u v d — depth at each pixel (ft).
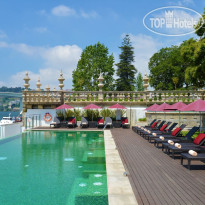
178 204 15.61
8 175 25.44
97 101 81.92
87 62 160.25
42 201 18.47
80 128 71.31
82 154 36.17
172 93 84.17
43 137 54.75
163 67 173.27
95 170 27.27
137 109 82.12
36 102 78.13
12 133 60.95
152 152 34.76
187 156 25.00
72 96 83.41
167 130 52.54
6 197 19.39
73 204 17.85
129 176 22.17
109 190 18.11
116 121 76.23
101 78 83.20
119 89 209.26
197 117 70.23
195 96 82.07
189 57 61.67
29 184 22.58
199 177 21.95
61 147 42.06
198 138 32.35
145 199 16.46
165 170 24.52
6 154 36.22
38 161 31.65
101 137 54.85
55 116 78.07
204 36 61.67
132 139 48.70
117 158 29.81
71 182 23.03
